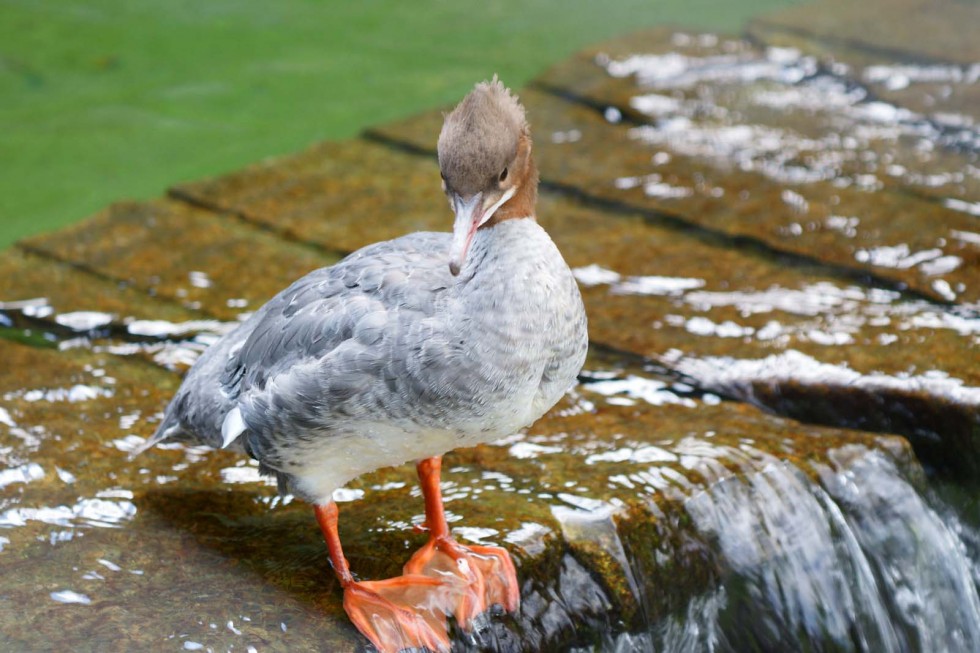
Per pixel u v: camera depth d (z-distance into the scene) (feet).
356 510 13.58
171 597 12.01
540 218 21.74
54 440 14.85
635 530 13.43
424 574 12.37
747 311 18.48
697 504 13.93
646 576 13.37
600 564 13.01
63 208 23.06
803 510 14.52
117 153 25.43
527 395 11.10
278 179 23.50
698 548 13.79
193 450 14.74
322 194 22.91
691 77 27.94
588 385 16.67
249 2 33.88
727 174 23.25
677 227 21.38
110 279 19.54
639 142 24.77
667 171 23.41
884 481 15.21
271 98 28.09
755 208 21.80
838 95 26.94
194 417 12.48
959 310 18.43
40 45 30.73
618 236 21.07
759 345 17.43
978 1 32.48
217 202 22.50
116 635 11.39
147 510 13.51
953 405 15.93
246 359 11.98
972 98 26.45
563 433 15.35
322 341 11.19
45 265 19.93
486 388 10.81
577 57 29.14
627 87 27.40
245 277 19.70
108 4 33.45
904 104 26.25
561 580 12.91
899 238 20.54
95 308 18.57
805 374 16.61
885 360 16.89
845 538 14.71
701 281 19.49
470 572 12.41
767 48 29.55
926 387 16.14
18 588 12.02
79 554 12.64
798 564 14.37
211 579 12.34
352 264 11.73
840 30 30.55
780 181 22.86
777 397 16.61
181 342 17.70
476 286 10.85
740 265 20.02
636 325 18.10
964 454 16.07
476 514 13.33
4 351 17.16
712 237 20.97
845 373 16.55
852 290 19.16
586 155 24.20
